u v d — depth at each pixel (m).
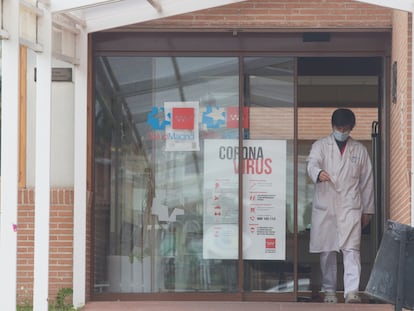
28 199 15.27
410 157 13.59
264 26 15.33
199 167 15.66
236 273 15.58
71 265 15.20
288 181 15.62
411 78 13.48
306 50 15.45
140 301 15.48
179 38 15.58
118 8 14.25
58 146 15.43
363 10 15.22
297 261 15.66
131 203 15.64
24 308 14.76
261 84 15.58
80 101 14.70
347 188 15.62
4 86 11.14
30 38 12.02
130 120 15.66
